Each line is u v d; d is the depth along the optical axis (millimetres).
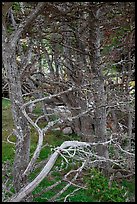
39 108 11188
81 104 8266
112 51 6965
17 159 4387
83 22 6691
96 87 6684
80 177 6254
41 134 4121
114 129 7734
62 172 6781
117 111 8227
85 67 7246
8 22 6328
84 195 5801
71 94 8500
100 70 6719
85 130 8586
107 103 6531
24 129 4480
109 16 6320
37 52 7078
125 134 7484
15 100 4449
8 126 9188
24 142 4453
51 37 7859
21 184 4262
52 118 9961
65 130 10148
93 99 6789
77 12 5910
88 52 6836
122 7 5762
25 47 6996
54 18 5922
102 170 6617
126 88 6961
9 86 4473
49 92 7863
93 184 5156
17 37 4512
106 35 6949
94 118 7043
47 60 8891
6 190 4094
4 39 4410
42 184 6508
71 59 7887
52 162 3705
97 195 5113
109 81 7355
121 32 6918
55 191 6281
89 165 5652
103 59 7156
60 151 3889
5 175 4562
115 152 6984
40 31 6051
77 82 7547
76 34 7023
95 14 6148
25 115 4223
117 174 6883
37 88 7770
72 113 8836
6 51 4414
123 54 7398
